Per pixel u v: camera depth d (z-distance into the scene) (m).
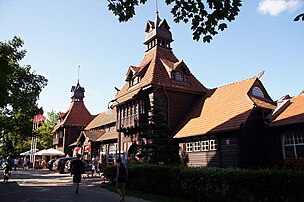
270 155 19.42
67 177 27.19
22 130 27.83
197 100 28.31
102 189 17.89
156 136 22.12
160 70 28.16
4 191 16.09
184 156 23.64
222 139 20.58
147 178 16.17
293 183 9.30
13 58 25.12
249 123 19.98
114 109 43.22
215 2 8.04
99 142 39.16
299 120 17.33
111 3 8.93
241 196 10.78
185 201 12.91
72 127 53.34
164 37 31.64
